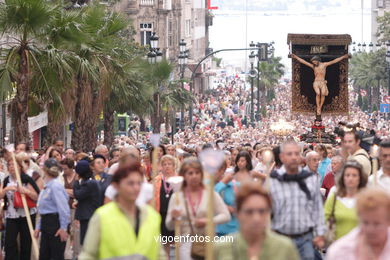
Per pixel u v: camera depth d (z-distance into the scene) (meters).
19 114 57.59
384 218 19.25
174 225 30.28
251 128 177.88
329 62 91.44
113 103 96.50
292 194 28.50
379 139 46.94
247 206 19.61
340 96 95.19
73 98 67.50
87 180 36.78
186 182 29.77
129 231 21.70
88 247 21.66
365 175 29.42
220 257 20.70
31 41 60.69
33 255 37.44
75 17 60.28
